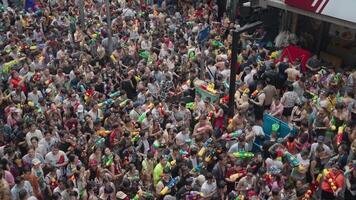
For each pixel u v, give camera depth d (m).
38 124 14.74
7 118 15.42
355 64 20.61
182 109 15.70
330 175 12.43
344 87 16.33
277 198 11.72
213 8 26.09
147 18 25.23
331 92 15.50
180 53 20.33
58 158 13.42
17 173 13.09
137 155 14.09
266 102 16.41
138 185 12.73
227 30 23.30
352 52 20.61
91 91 17.11
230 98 15.15
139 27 23.62
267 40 22.78
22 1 29.14
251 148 14.07
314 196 13.00
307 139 13.72
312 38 21.89
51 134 14.12
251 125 15.38
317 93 16.52
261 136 14.29
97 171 12.79
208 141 13.88
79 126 15.00
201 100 16.27
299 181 12.48
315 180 12.97
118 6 27.27
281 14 22.59
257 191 12.18
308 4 18.95
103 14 25.98
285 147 13.66
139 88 17.28
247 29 14.55
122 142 14.13
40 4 28.39
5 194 12.01
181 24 24.22
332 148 13.92
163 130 14.90
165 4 27.84
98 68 19.25
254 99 16.39
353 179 12.13
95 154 13.27
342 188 12.28
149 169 13.20
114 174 13.08
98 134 14.45
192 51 19.66
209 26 23.45
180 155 13.09
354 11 17.53
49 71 18.70
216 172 12.75
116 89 18.34
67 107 15.95
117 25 23.95
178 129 14.52
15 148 13.94
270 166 12.71
